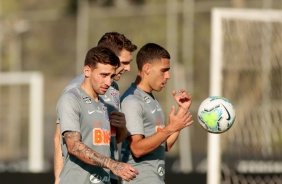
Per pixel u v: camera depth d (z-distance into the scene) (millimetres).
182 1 55062
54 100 69062
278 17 33719
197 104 52625
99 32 57906
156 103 21953
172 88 52938
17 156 64812
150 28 56062
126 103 21422
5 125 65250
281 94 39719
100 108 19234
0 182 39750
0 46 65125
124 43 20656
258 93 39938
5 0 78188
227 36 34688
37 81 57250
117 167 17609
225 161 38562
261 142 38750
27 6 79500
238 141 38781
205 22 53688
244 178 34219
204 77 52969
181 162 51219
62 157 20109
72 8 77000
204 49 53281
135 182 21453
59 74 69312
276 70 39094
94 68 18312
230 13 32875
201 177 37156
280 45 36000
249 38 35562
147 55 21500
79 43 58219
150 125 21641
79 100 18750
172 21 54562
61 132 18391
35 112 55938
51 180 38219
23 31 66500
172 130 20000
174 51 53969
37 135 55094
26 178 39062
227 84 40844
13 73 63719
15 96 65188
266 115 39812
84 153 17891
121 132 20781
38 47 69250
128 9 57062
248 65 36156
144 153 20672
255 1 53156
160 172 21703
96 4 67938
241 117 40031
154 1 66312
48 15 68625
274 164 38188
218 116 21594
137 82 21875
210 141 31578
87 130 18828
